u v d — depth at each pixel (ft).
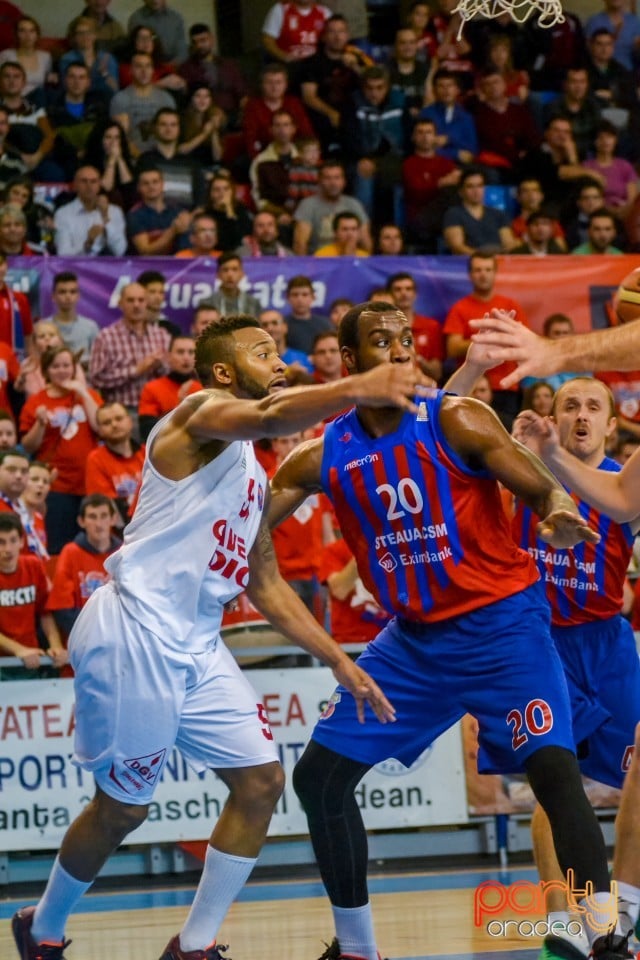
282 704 36.60
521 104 63.52
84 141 56.75
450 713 19.67
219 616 19.84
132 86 59.52
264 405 16.63
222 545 19.17
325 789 19.47
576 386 23.79
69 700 35.96
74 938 26.63
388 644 19.99
